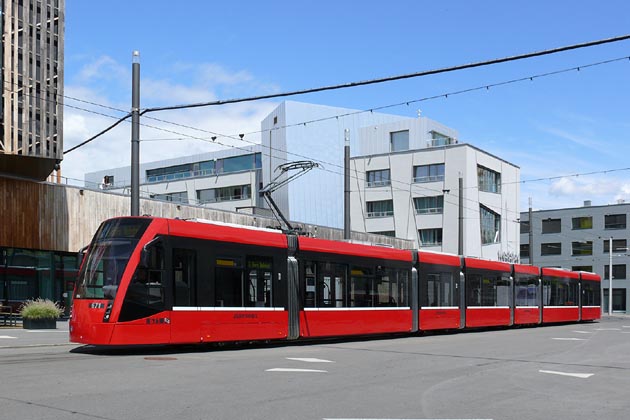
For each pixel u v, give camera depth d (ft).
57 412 27.89
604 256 279.69
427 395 36.32
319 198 232.73
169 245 55.62
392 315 80.64
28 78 89.30
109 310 51.80
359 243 77.82
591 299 148.87
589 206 285.02
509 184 238.07
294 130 229.45
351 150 241.35
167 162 287.48
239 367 45.73
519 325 122.62
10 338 63.93
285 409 30.53
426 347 68.28
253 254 63.21
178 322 55.26
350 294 74.54
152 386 35.78
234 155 266.57
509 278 110.93
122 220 55.21
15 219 92.17
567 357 61.82
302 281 68.33
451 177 214.28
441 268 91.66
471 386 40.50
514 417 30.58
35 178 96.68
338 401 33.27
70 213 99.25
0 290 92.07
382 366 49.67
